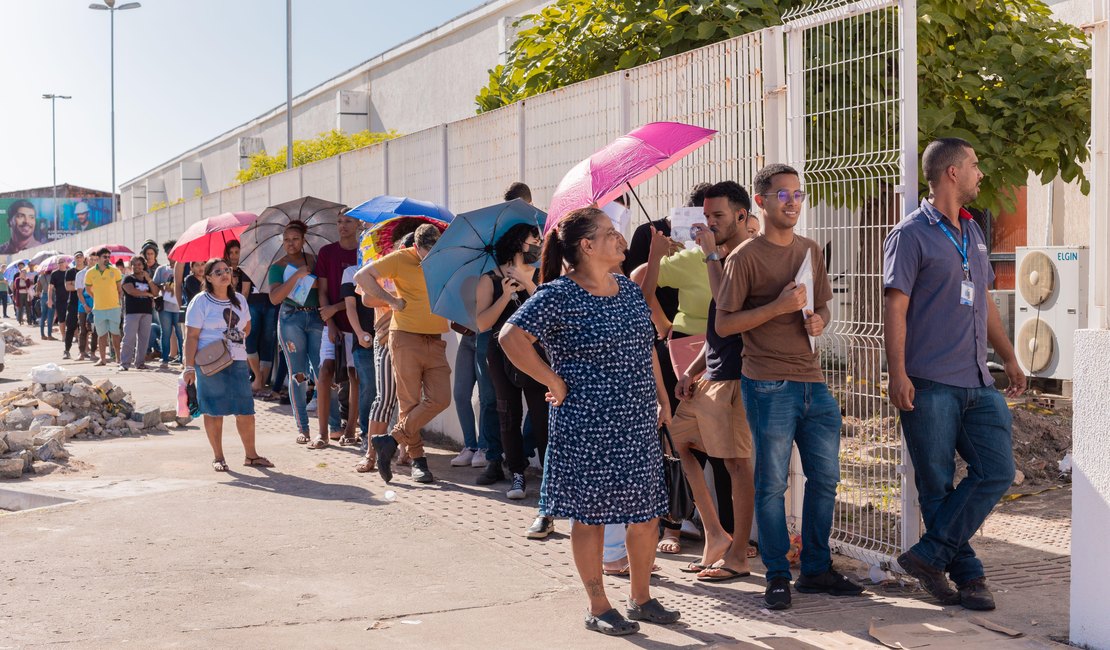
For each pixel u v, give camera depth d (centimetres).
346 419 1007
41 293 2647
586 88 764
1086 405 426
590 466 447
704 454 587
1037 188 1195
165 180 5428
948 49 878
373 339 902
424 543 615
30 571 558
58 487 777
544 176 827
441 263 651
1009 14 916
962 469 765
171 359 1859
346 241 938
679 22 861
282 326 977
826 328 579
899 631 450
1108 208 429
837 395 574
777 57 593
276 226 1062
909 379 480
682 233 575
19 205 8225
